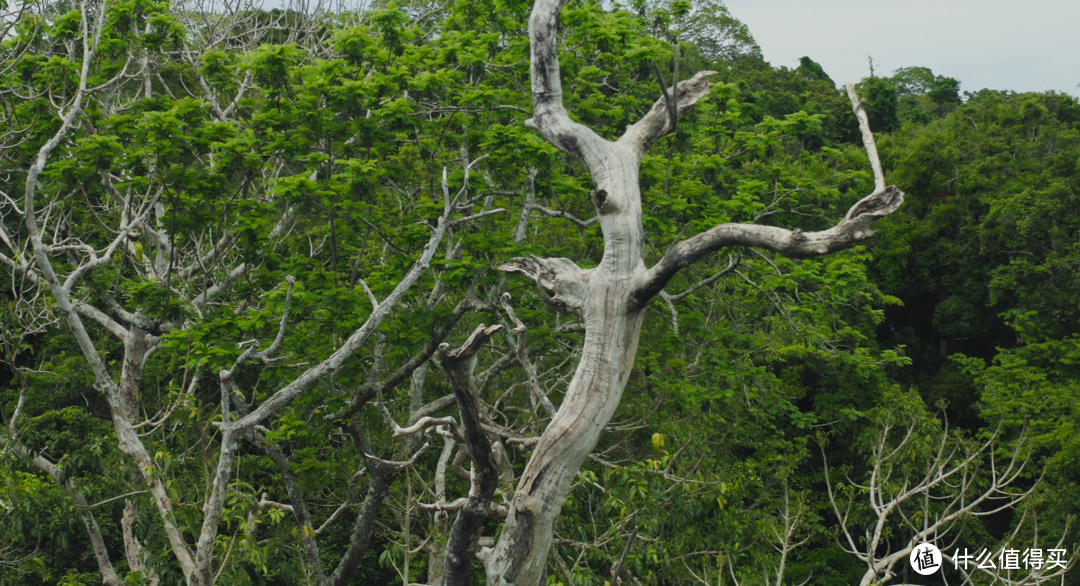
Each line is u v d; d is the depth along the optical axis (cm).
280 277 1723
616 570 923
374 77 1808
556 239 2225
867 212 789
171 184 1666
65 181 1655
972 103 5078
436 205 1681
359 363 1658
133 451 1502
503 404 2183
